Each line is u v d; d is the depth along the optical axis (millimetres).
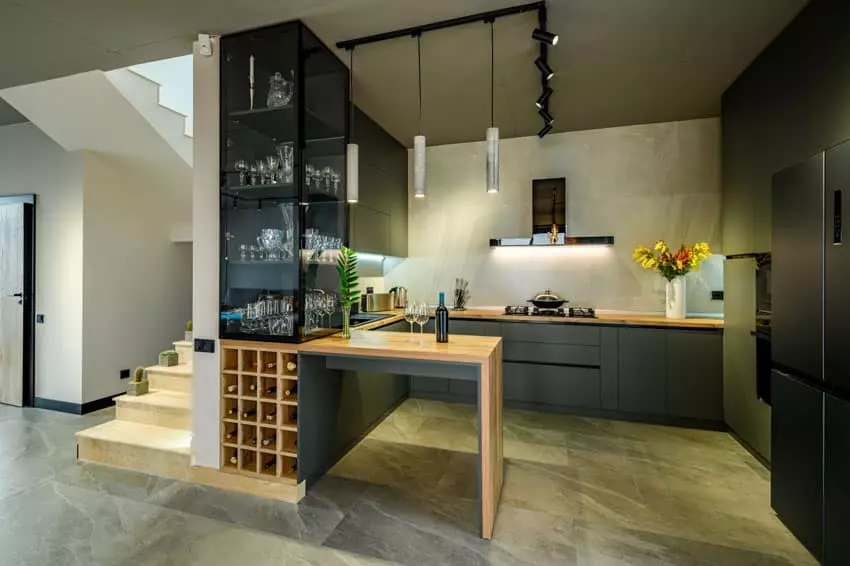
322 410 2576
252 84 2486
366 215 3605
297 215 2461
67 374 3777
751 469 2660
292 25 2305
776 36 2434
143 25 2299
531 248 4367
